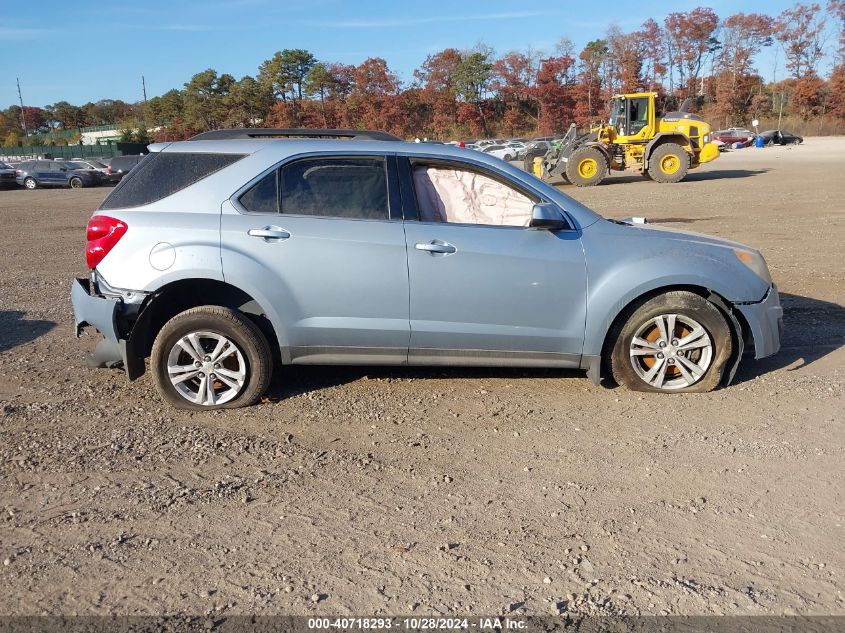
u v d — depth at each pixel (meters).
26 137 106.25
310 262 4.55
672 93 86.44
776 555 3.02
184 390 4.65
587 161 25.22
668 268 4.64
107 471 3.82
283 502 3.51
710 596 2.76
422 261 4.57
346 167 4.69
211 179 4.66
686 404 4.71
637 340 4.79
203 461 3.94
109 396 4.96
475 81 79.44
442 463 3.92
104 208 4.70
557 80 78.56
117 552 3.07
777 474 3.72
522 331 4.67
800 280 8.46
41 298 8.45
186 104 79.44
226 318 4.54
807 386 4.99
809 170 28.81
